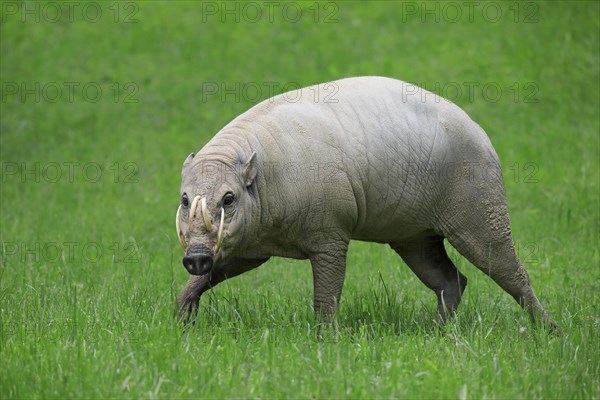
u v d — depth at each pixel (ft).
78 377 69.21
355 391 67.26
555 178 156.25
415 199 88.28
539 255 120.16
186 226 78.13
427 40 209.46
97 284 105.09
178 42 214.07
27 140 180.86
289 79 198.18
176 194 156.97
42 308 89.66
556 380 70.64
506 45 203.62
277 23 220.23
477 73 195.31
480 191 89.51
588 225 134.51
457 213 89.61
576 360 75.31
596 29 202.59
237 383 68.90
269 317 88.12
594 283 109.09
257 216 82.28
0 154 175.22
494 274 91.20
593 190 149.59
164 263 118.93
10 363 72.28
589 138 170.91
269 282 109.60
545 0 214.28
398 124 87.35
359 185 85.35
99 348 76.48
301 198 83.41
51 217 143.64
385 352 77.87
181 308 88.33
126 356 71.20
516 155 166.09
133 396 66.59
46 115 190.08
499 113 182.39
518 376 71.20
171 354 74.59
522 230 133.08
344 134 85.35
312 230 84.84
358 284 108.17
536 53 199.52
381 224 88.94
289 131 84.33
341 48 208.54
